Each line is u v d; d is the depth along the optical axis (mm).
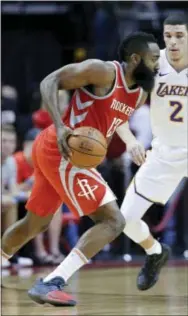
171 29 11398
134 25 20422
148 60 9680
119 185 18172
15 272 16344
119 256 18797
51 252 17359
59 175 9781
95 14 21734
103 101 9617
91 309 11078
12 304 11812
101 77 9430
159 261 12375
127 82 9695
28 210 10430
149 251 12266
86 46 21750
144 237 12070
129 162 18062
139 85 9734
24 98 22250
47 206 10328
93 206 9773
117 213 9781
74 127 9695
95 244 9586
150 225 18328
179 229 18938
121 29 20422
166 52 11695
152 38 9797
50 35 23000
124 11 20828
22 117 19719
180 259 18297
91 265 17547
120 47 9734
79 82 9445
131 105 9836
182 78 11594
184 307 11148
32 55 22812
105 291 13102
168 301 11852
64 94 16781
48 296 9438
